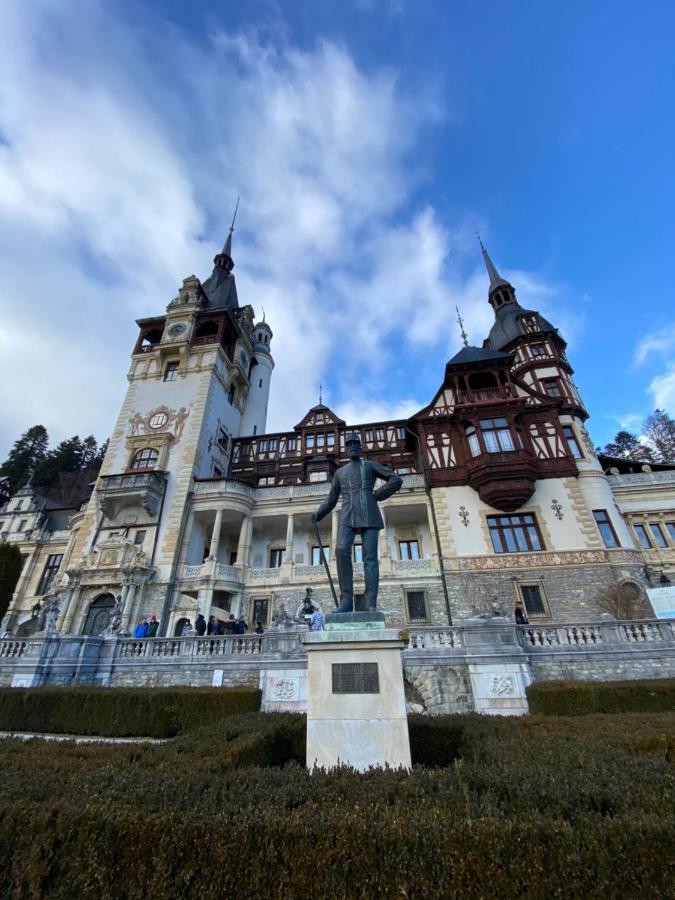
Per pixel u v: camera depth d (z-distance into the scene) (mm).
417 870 2631
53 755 4930
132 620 25719
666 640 13695
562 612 22422
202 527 31297
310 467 35188
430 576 25000
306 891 2646
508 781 3543
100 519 30125
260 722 7047
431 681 13461
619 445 59344
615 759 4090
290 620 15438
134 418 34938
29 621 37125
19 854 2922
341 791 3541
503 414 27719
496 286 44594
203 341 38469
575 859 2559
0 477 59156
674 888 2445
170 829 2881
